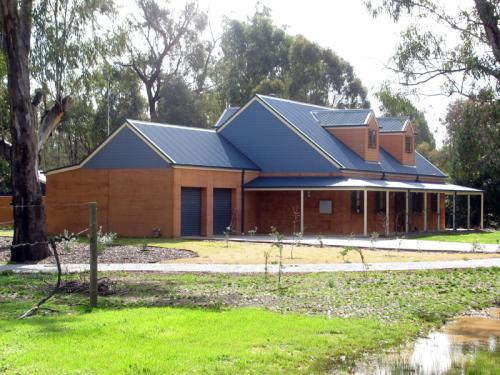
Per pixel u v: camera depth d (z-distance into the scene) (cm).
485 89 1922
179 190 3466
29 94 2450
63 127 5750
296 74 7456
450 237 3709
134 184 3541
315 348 1082
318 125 4241
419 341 1219
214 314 1262
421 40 1984
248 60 7312
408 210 4100
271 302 1486
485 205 5109
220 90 7244
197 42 6297
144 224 3509
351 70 8269
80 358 915
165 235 3453
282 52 7419
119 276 1928
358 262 2330
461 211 5219
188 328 1126
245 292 1619
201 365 923
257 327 1163
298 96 7394
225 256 2516
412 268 2156
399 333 1247
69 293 1559
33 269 2108
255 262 2327
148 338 1045
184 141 3734
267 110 4047
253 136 4062
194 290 1644
